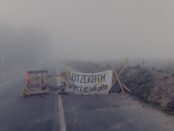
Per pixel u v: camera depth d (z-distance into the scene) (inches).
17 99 981.8
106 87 1043.3
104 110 717.9
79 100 905.5
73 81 1067.9
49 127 540.1
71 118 621.3
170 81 872.3
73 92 1064.2
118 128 520.4
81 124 557.0
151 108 741.9
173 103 713.6
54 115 665.6
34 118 641.0
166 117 628.1
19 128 548.1
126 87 1046.4
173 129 513.3
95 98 943.0
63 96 1015.6
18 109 777.6
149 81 982.4
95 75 1054.4
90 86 1050.7
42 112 713.6
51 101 904.3
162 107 735.1
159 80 927.7
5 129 545.6
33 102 897.5
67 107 775.7
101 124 555.5
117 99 907.4
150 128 521.0
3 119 648.4
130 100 881.5
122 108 745.6
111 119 605.0
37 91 1078.4
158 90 861.2
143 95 909.8
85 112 693.3
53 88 1147.9
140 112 686.5
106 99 912.3
